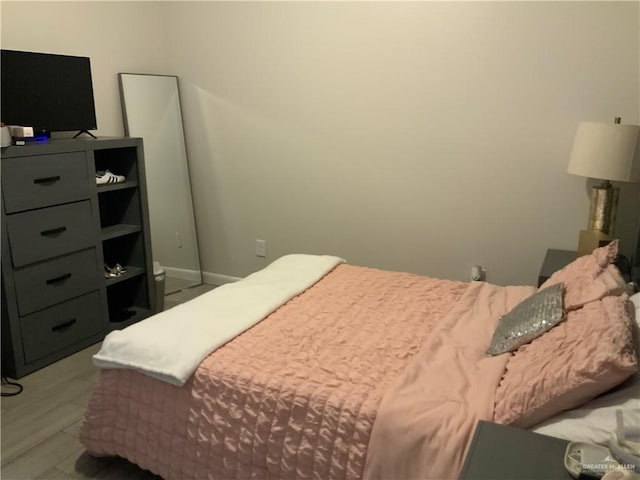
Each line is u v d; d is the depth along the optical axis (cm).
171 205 409
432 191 341
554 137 302
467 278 344
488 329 211
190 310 221
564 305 187
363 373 178
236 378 177
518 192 318
